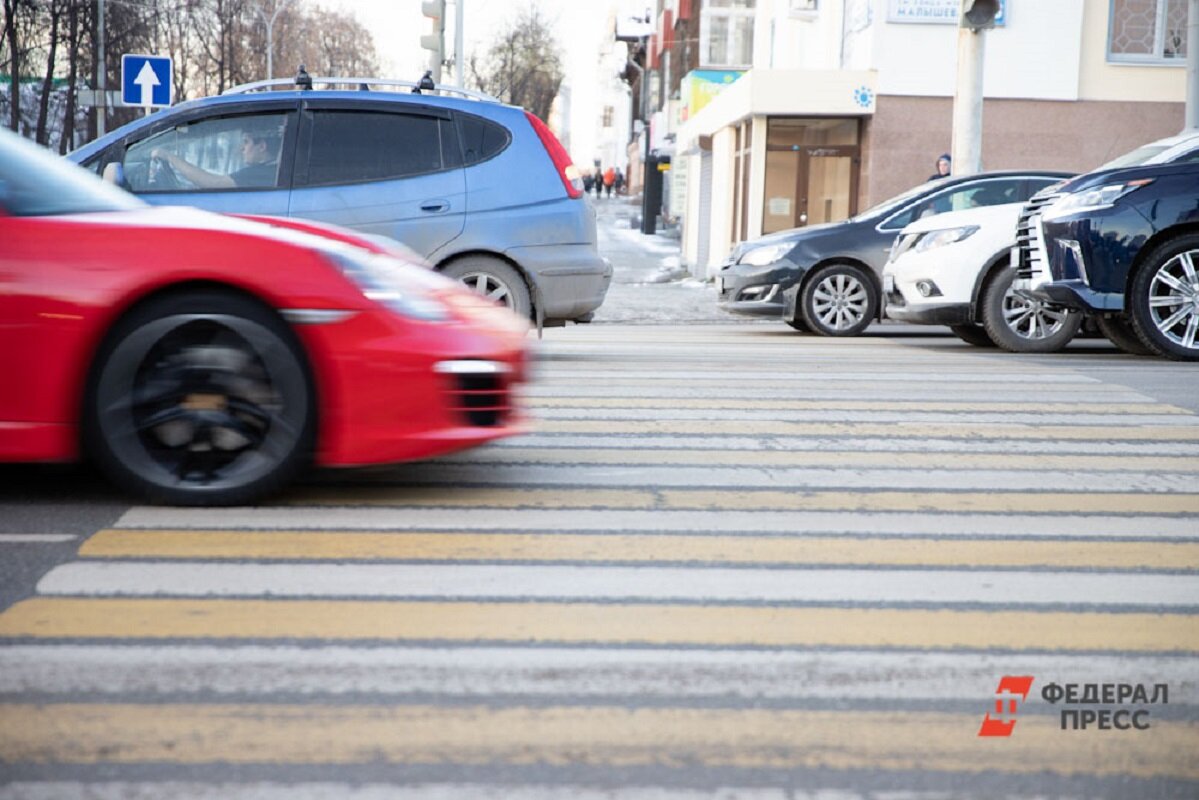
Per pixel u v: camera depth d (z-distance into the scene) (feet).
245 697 10.13
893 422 23.20
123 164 30.30
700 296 68.64
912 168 72.28
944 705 10.16
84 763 8.95
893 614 12.34
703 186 93.66
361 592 12.82
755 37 122.93
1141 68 71.41
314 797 8.47
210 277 15.61
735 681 10.58
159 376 15.90
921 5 71.26
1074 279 34.17
